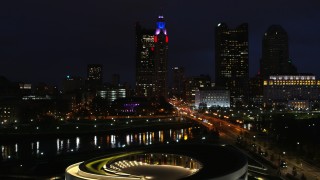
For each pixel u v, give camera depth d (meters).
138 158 175.25
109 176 127.06
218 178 125.19
